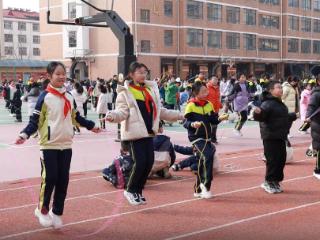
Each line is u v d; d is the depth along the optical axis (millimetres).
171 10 49500
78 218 6449
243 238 5664
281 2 61625
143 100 6531
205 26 52125
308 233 5836
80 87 17219
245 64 58406
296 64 64312
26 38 103250
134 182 6910
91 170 9766
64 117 5668
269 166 7723
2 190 8039
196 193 7512
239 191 7906
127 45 12117
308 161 10719
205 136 7371
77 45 51125
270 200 7344
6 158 11219
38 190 8047
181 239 5633
